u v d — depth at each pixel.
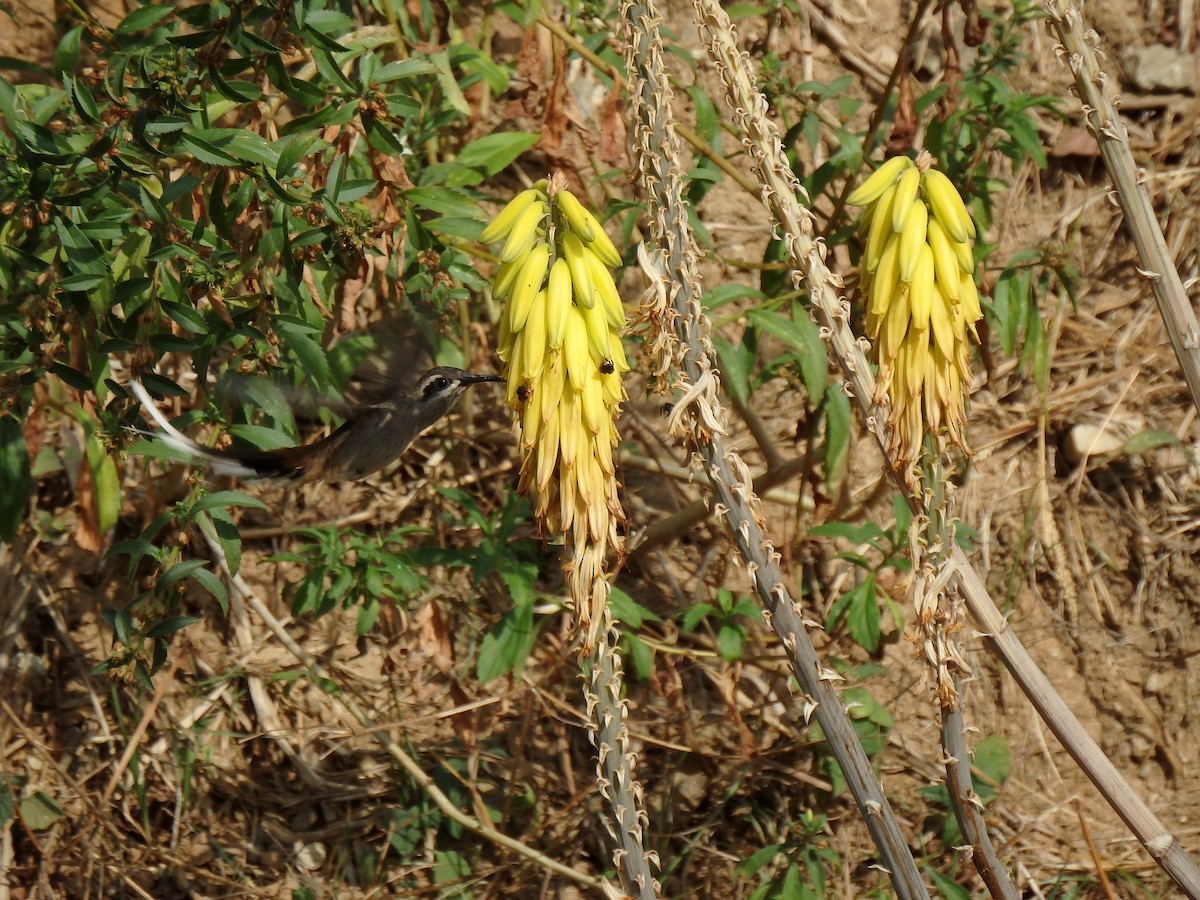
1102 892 6.57
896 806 6.70
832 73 7.92
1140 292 7.77
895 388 3.62
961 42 7.98
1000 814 6.70
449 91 6.10
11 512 4.42
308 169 5.86
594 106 7.59
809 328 5.49
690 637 6.89
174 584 5.20
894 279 3.57
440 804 6.15
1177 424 7.47
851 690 6.48
